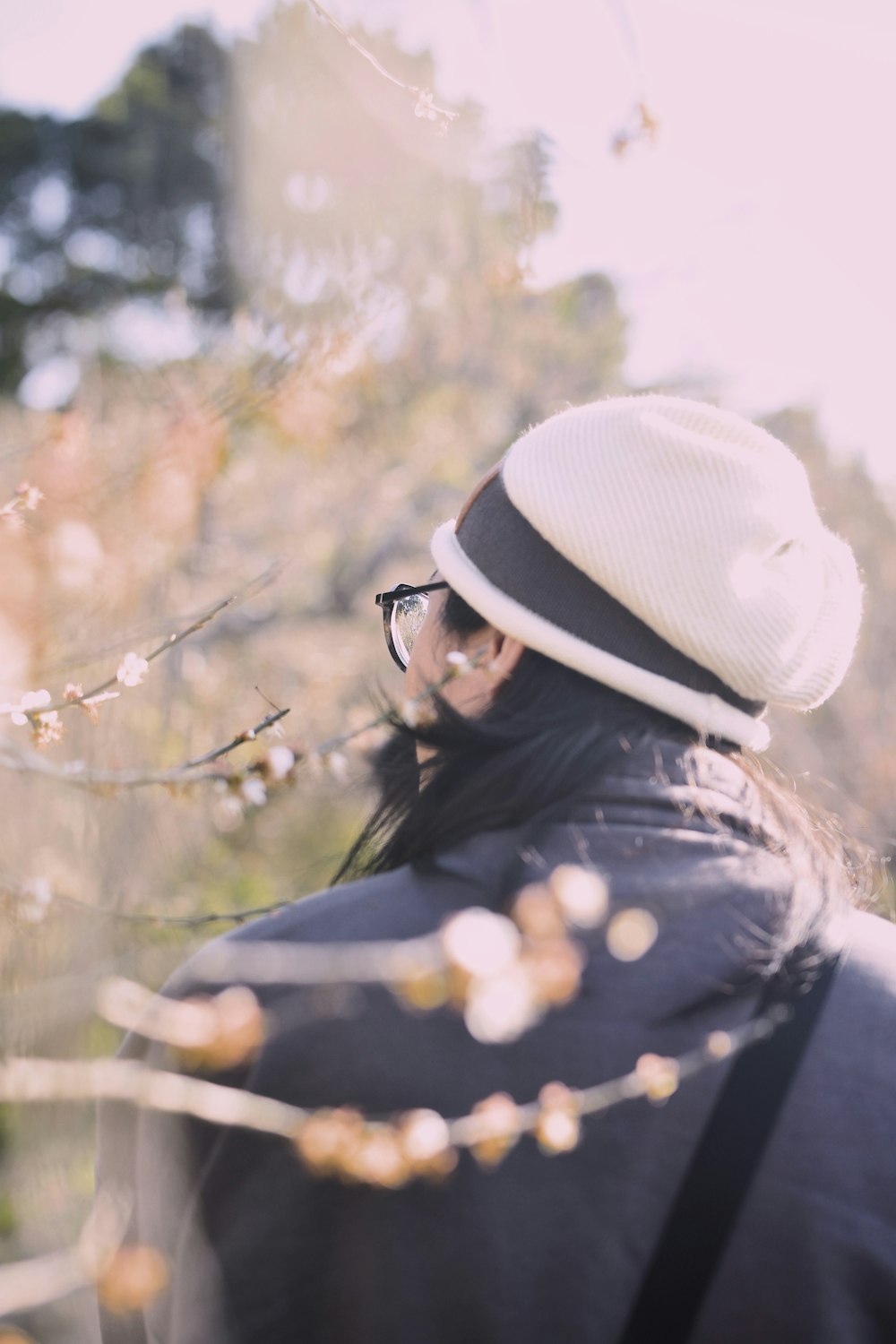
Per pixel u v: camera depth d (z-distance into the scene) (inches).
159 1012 25.6
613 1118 30.6
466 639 38.1
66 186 408.8
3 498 43.4
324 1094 30.4
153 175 370.9
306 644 248.7
